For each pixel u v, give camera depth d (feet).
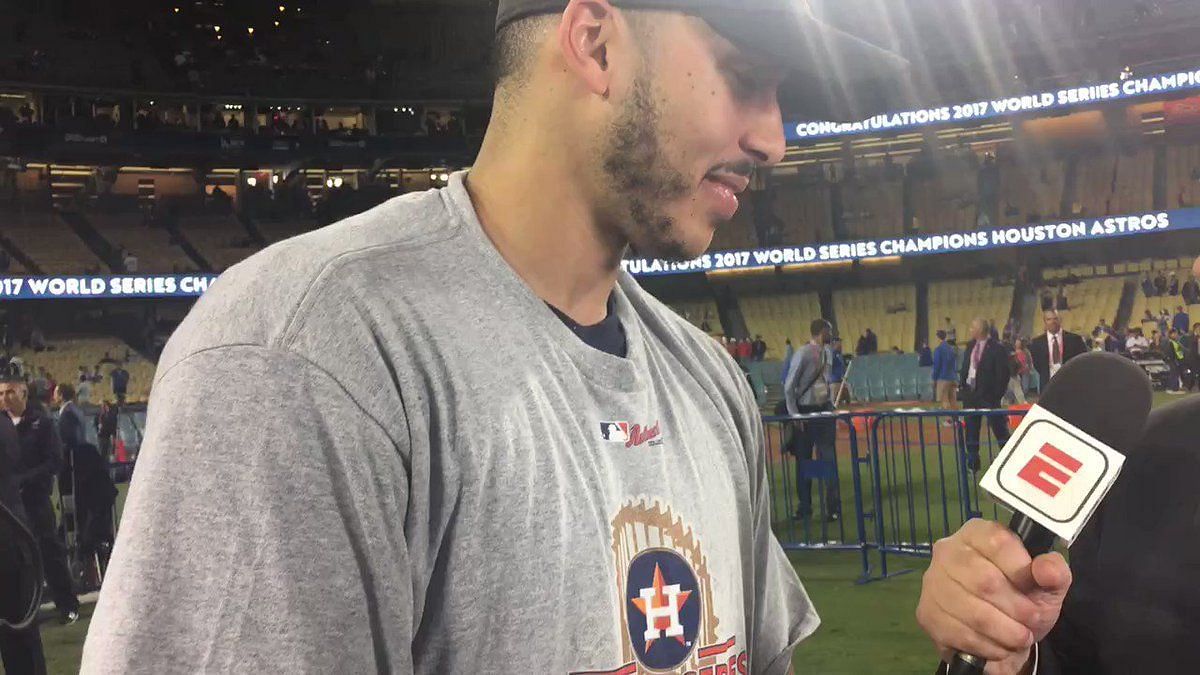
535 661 2.73
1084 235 64.49
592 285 3.33
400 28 87.76
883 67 3.09
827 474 21.54
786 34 2.83
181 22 82.79
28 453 18.34
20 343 65.77
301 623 2.33
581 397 3.06
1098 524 4.40
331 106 83.66
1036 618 3.01
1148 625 4.09
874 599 17.56
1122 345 59.06
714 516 3.47
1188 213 62.13
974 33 74.49
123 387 58.39
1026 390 47.34
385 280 2.78
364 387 2.56
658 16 2.89
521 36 3.14
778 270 77.05
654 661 3.06
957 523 22.88
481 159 3.35
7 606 12.88
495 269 3.01
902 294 74.13
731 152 2.99
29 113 73.77
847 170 79.77
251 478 2.36
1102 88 66.85
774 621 4.18
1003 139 76.23
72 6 79.25
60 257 71.77
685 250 3.13
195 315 2.62
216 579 2.30
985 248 66.54
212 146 76.59
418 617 2.67
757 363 67.15
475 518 2.71
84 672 2.27
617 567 3.00
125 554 2.32
